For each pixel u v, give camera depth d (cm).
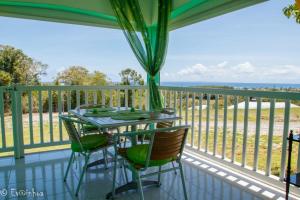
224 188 242
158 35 366
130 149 218
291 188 222
